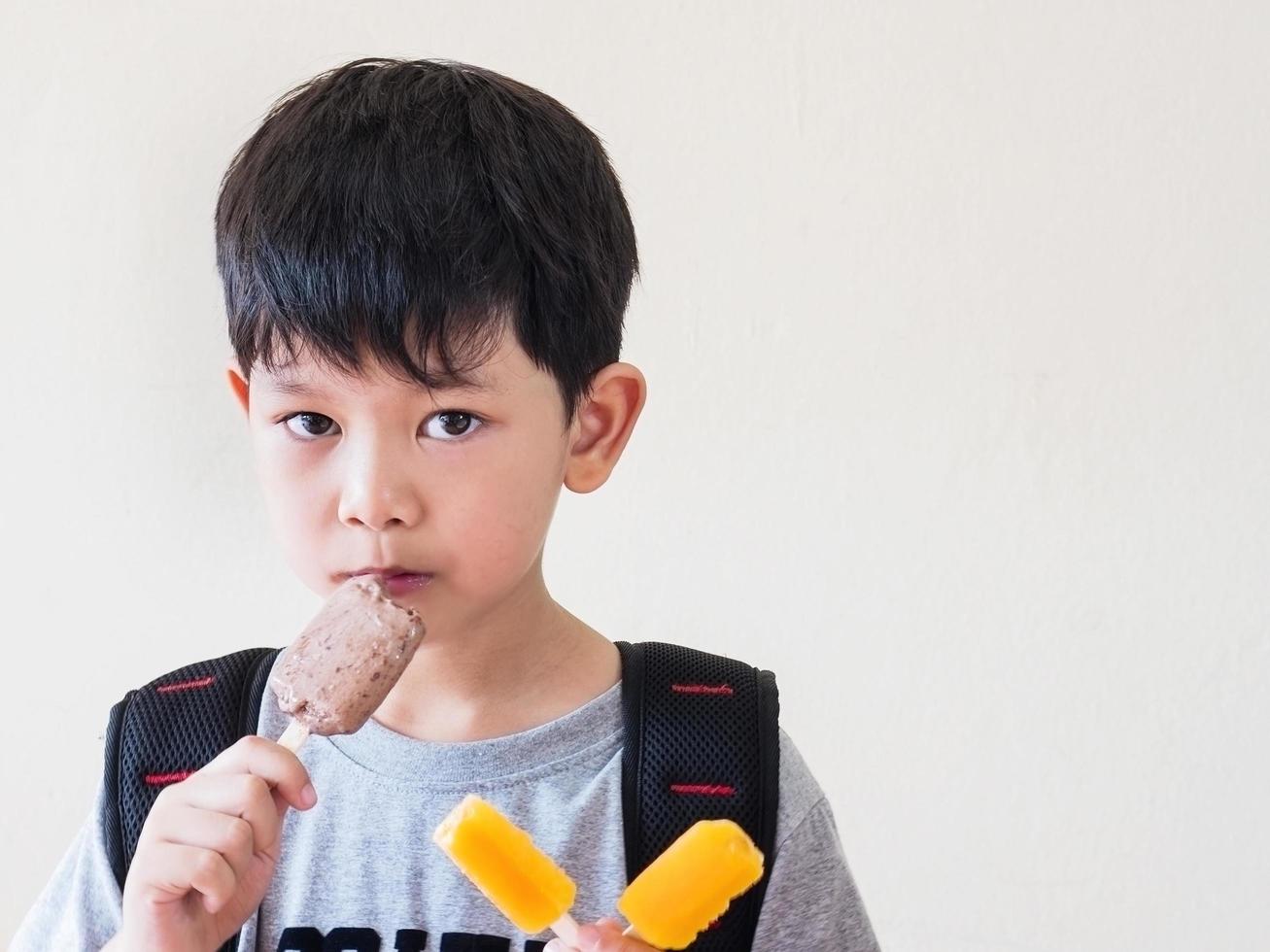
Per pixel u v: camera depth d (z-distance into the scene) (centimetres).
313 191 77
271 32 147
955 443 143
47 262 151
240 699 93
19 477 154
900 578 144
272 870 83
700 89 143
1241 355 140
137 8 148
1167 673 143
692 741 90
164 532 153
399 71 86
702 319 144
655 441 146
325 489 78
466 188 78
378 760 91
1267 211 138
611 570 147
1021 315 141
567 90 144
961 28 140
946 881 147
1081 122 139
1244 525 141
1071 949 146
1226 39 138
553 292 79
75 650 155
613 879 88
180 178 149
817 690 146
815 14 141
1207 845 144
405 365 74
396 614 74
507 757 90
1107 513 142
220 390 150
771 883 89
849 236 142
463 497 77
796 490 145
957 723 145
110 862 92
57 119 150
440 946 87
